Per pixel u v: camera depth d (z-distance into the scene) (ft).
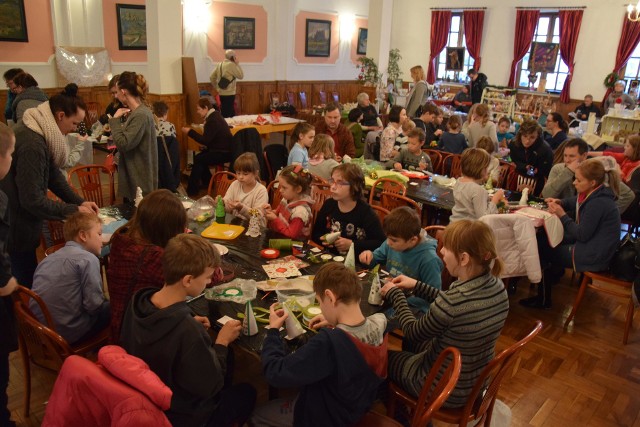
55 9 24.48
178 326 4.71
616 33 32.58
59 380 4.01
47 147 8.23
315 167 12.77
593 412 8.00
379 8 28.68
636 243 9.66
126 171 11.51
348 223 8.68
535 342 9.92
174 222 5.94
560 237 10.21
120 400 3.73
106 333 7.22
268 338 5.21
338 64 40.24
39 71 24.72
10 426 6.57
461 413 5.72
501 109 29.66
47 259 6.79
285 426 5.50
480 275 5.37
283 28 35.14
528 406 8.04
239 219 9.40
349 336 4.69
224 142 18.56
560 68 35.53
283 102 36.04
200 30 30.32
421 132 14.89
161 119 15.31
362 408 4.90
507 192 12.82
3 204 5.81
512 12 36.47
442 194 12.46
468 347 5.38
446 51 40.24
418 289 6.56
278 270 7.23
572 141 11.69
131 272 5.78
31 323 5.62
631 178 13.80
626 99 30.35
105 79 26.78
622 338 10.24
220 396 5.90
